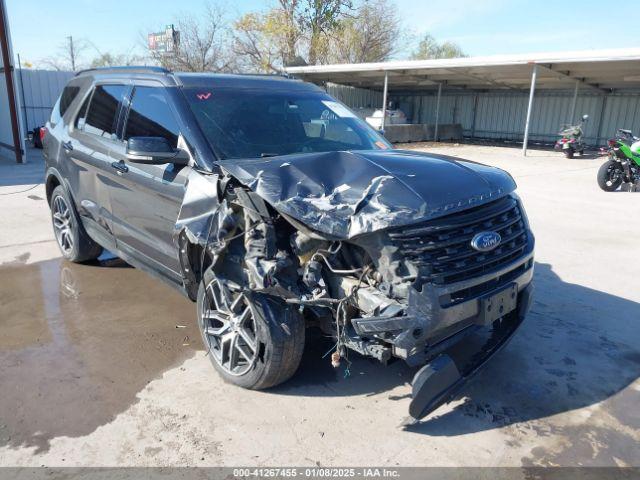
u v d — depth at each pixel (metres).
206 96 4.05
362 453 2.87
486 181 3.22
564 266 5.96
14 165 14.05
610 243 6.93
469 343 4.00
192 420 3.12
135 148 3.50
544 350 4.02
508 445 2.95
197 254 3.64
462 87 27.86
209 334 3.60
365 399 3.36
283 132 4.07
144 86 4.37
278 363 3.18
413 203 2.81
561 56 17.38
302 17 33.31
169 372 3.66
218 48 30.12
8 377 3.57
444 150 22.03
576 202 9.78
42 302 4.86
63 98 5.86
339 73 24.66
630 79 20.16
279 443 2.93
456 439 2.99
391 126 24.39
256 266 2.96
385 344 2.86
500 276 3.17
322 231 2.81
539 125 26.53
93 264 5.95
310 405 3.29
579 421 3.17
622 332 4.34
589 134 24.73
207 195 3.33
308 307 3.09
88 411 3.20
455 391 3.01
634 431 3.09
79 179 5.13
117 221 4.61
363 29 37.06
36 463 2.75
